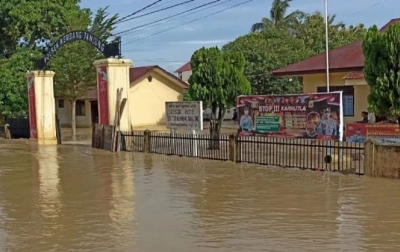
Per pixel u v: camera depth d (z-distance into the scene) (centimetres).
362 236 712
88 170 1438
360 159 1280
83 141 2667
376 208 870
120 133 1925
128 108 2003
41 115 2472
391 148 1127
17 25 3656
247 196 1001
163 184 1163
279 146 1595
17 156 1886
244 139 1625
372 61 1237
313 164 1388
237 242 701
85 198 1032
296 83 3569
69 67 3070
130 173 1350
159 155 1722
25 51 3519
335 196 973
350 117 2236
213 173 1295
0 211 939
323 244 680
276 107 1472
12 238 757
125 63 2014
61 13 3769
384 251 647
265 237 720
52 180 1280
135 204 960
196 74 1830
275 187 1082
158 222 820
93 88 3912
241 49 3712
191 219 834
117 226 803
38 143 2464
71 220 852
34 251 693
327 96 1345
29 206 973
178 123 1706
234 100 1805
